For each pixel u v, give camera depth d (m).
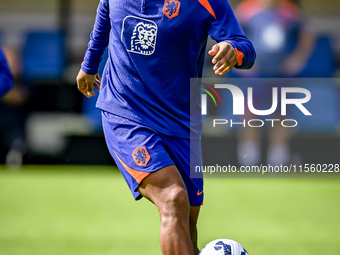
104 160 39.53
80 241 18.02
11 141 38.44
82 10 43.81
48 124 38.62
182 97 12.35
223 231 20.02
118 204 25.80
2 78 22.44
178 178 11.32
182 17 11.84
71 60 42.50
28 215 22.67
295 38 36.56
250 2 36.91
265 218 22.66
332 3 44.09
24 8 44.22
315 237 19.17
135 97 12.19
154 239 18.52
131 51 12.12
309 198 27.94
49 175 35.06
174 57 12.04
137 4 12.00
